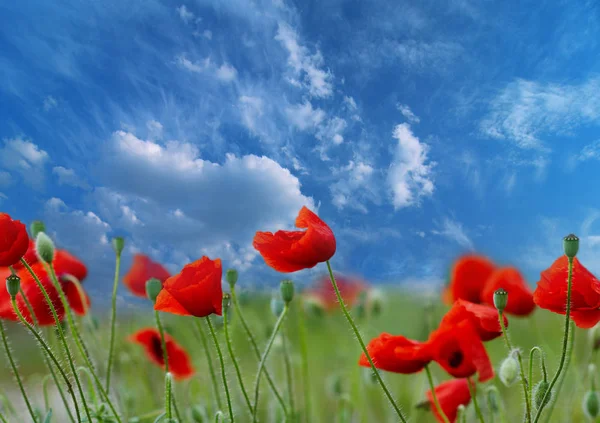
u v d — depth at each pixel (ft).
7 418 2.32
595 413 2.21
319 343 3.59
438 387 2.20
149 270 2.69
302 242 1.73
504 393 2.71
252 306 3.17
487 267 2.44
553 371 2.57
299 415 2.61
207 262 1.76
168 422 1.69
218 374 2.59
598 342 2.37
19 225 1.81
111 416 1.94
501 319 1.73
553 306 1.76
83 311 2.48
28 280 2.27
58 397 2.78
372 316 3.17
